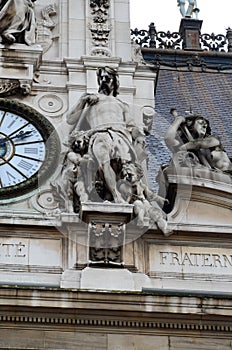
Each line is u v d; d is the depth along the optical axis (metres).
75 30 35.88
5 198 32.47
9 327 29.59
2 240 31.48
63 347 29.52
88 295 29.83
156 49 44.72
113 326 29.86
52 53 35.50
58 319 29.72
